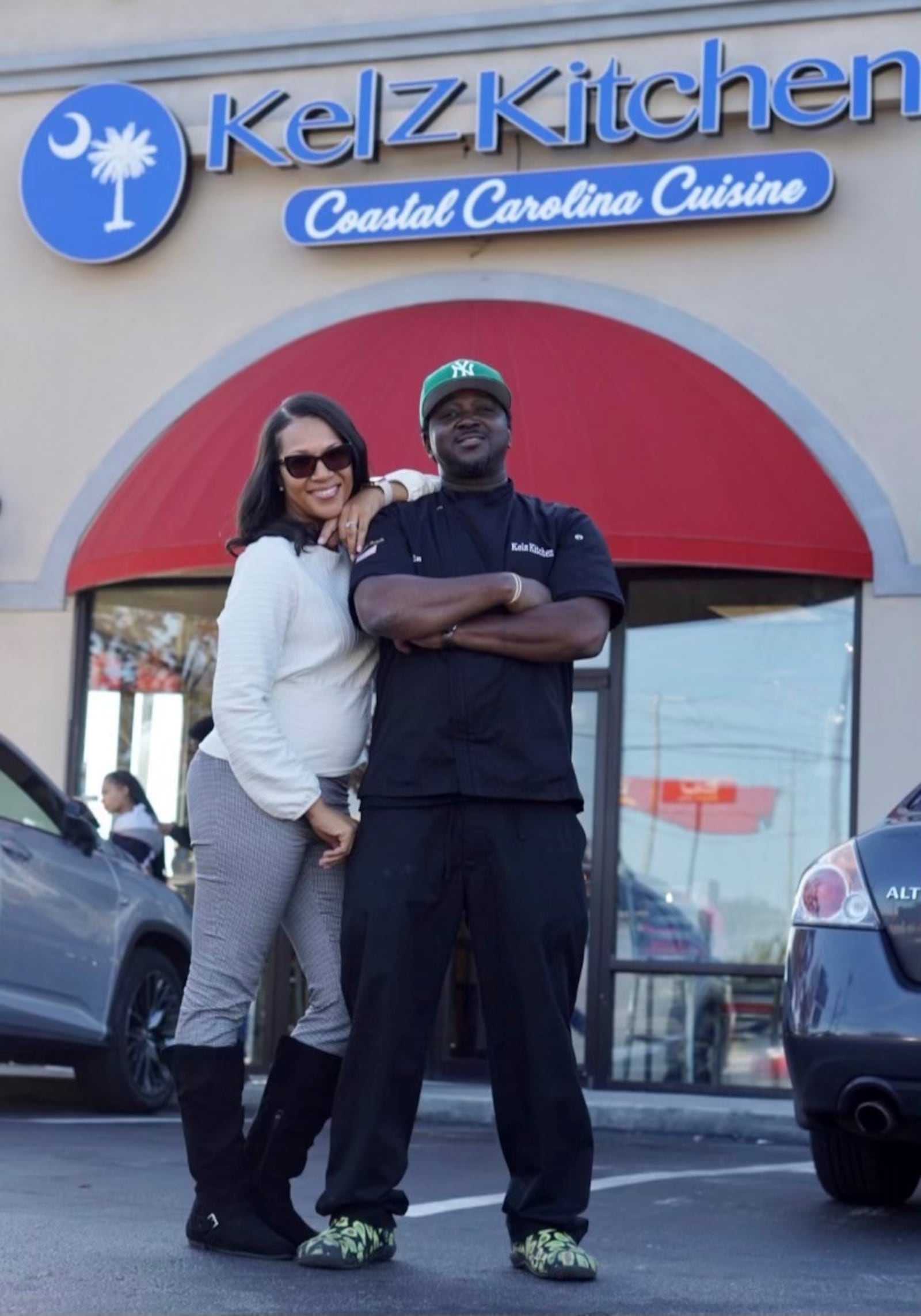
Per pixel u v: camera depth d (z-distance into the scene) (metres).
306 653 4.46
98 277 12.16
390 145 11.67
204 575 11.77
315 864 4.50
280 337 11.77
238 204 12.00
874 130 11.01
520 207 11.32
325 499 4.56
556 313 11.15
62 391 12.12
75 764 11.82
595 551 4.49
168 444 11.38
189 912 9.91
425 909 4.30
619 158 11.41
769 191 10.91
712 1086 10.82
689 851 10.98
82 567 11.30
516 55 11.62
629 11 11.41
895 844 5.60
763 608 10.97
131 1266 4.23
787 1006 5.68
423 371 10.70
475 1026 11.06
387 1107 4.31
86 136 12.15
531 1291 4.12
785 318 10.99
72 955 8.83
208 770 4.48
